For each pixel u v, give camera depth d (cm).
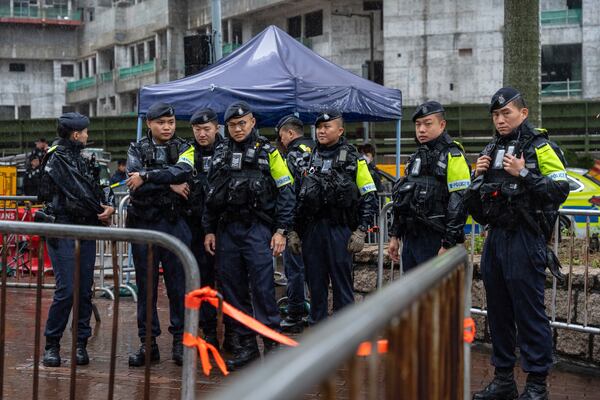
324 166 637
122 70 6309
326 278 653
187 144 646
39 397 548
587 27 4216
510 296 529
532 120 1031
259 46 1032
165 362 657
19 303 971
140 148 639
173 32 5797
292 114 966
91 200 634
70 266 628
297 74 977
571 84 4288
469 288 335
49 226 399
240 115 616
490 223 525
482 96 4338
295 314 805
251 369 120
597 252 720
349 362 142
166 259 638
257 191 612
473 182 528
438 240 589
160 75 5831
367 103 1014
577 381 613
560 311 666
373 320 151
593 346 641
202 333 722
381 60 4725
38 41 6994
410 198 591
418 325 202
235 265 627
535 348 515
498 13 4303
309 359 122
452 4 4369
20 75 7012
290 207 623
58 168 627
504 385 539
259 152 617
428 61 4419
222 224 626
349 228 641
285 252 804
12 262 1109
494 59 4309
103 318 870
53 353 638
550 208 506
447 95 4391
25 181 1736
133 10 6297
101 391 565
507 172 511
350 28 4794
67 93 7069
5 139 4225
